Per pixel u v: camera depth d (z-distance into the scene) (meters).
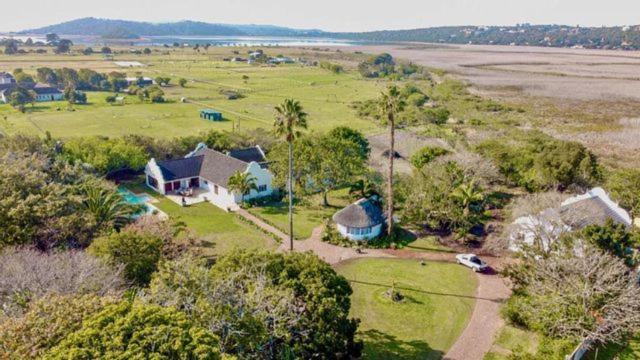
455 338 45.94
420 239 68.88
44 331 27.55
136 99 190.50
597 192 66.94
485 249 65.06
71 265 40.50
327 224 71.75
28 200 51.94
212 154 93.06
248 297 34.88
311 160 81.38
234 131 121.31
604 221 59.84
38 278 37.84
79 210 55.78
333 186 82.88
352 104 187.75
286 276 40.28
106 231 54.88
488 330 47.16
